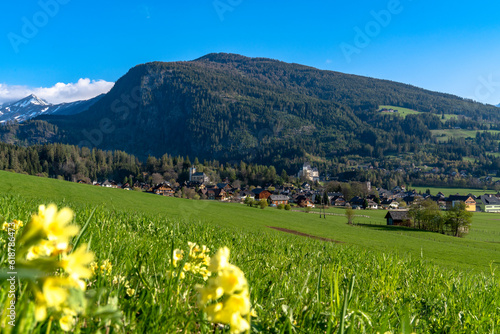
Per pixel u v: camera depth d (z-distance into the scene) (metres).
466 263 32.53
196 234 7.31
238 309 0.71
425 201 81.00
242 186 196.88
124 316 1.37
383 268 5.55
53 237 0.54
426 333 2.48
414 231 74.62
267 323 1.78
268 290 2.45
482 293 4.08
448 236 68.94
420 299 3.69
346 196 180.12
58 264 0.52
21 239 0.53
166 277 1.79
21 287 1.13
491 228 91.31
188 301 1.78
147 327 1.39
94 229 3.82
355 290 3.14
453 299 3.79
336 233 52.28
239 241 8.23
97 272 1.76
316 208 143.25
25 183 45.84
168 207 49.50
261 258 5.05
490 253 42.22
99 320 1.16
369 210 145.00
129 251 2.78
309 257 7.25
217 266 0.75
